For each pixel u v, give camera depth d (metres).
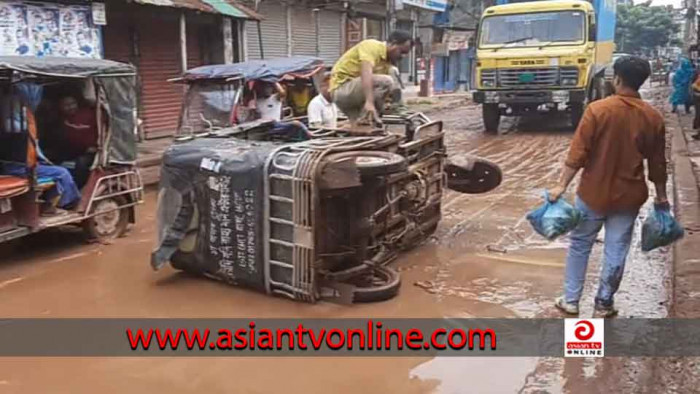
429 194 6.50
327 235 4.99
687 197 7.70
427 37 27.92
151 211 8.43
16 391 3.85
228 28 14.88
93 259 6.38
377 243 5.52
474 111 21.50
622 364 3.95
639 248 6.24
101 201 6.91
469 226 7.27
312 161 4.77
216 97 9.58
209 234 5.34
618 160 4.32
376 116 6.02
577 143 4.34
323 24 20.06
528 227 7.20
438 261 6.08
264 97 9.60
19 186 6.04
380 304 5.05
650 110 4.29
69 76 6.32
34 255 6.53
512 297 5.15
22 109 6.64
